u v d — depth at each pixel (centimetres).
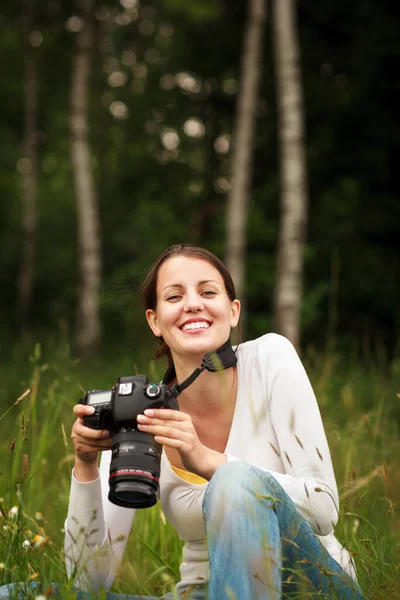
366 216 1320
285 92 1006
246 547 182
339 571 210
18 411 598
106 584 236
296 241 993
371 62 1255
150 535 307
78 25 1598
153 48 1689
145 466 194
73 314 1914
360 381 602
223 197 1691
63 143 2047
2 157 2027
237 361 236
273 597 179
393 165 1317
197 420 236
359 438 390
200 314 230
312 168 1337
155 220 1664
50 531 304
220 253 1482
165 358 280
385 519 291
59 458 388
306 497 204
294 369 226
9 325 1794
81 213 1340
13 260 2102
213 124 1702
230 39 1542
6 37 1788
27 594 211
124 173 1753
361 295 1270
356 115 1300
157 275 239
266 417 226
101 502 232
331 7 1323
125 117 1744
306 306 1184
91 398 212
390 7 1264
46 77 1822
